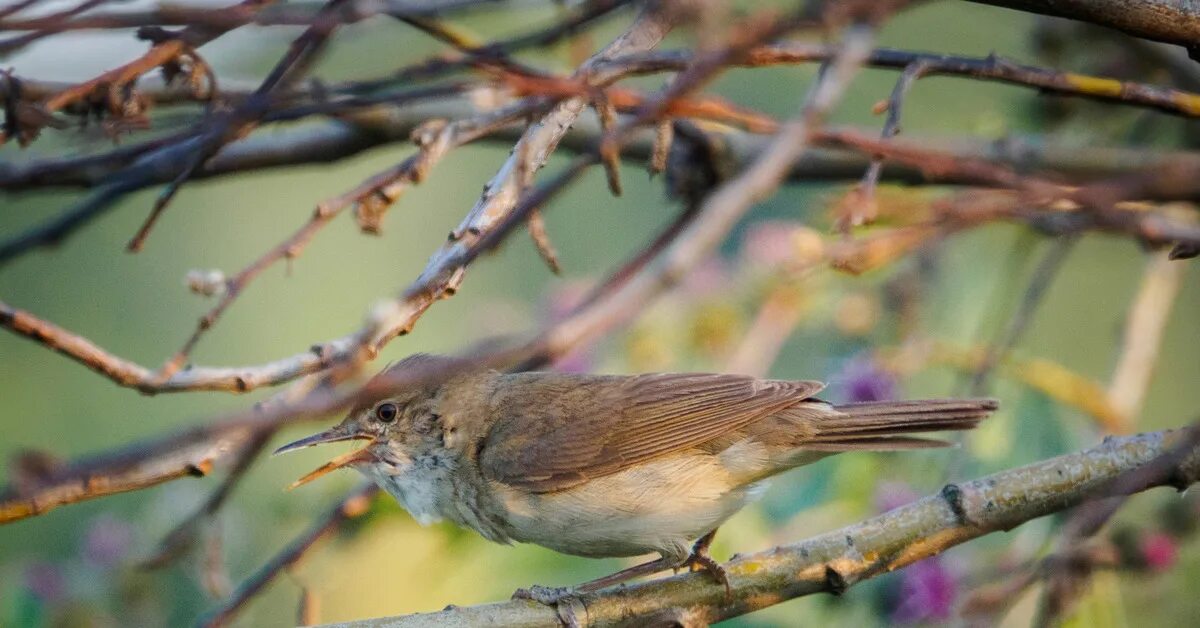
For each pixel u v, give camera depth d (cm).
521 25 905
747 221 1504
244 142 1027
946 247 1215
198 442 459
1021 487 801
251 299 1703
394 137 1031
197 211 1706
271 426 466
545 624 788
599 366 1236
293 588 1209
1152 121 1264
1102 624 1057
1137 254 1404
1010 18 1272
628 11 895
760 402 943
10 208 1562
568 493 952
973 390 996
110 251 1639
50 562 1211
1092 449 816
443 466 983
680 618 799
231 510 1221
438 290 650
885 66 773
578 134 1109
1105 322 1438
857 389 1147
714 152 1047
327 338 1709
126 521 1263
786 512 1166
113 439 1537
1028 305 1002
